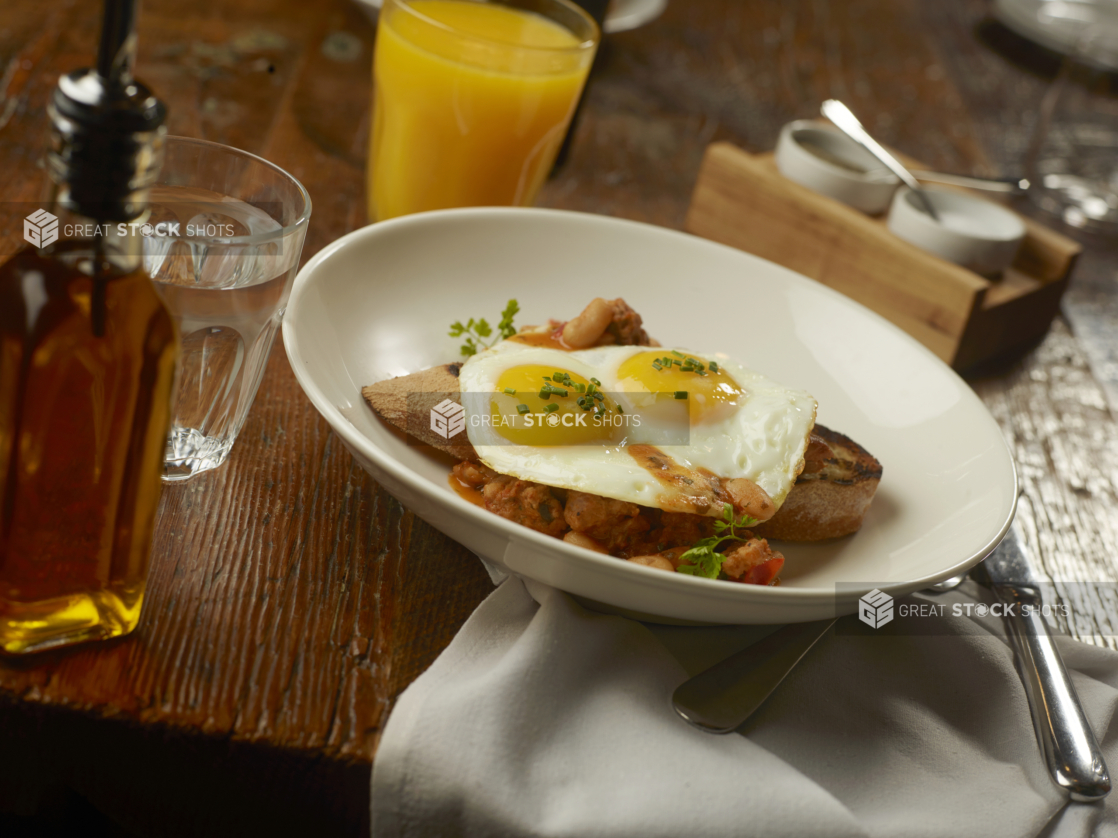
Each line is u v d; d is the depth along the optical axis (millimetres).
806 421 588
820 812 484
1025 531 635
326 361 582
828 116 769
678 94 968
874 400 643
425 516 526
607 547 554
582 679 512
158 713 484
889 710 533
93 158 423
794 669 539
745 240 787
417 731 483
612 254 678
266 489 559
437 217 646
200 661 499
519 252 665
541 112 683
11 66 768
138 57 798
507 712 492
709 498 558
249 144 757
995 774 522
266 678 500
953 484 600
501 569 543
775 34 1188
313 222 715
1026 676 557
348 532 553
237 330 526
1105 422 722
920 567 563
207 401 540
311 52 869
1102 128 1137
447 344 633
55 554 474
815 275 766
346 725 494
